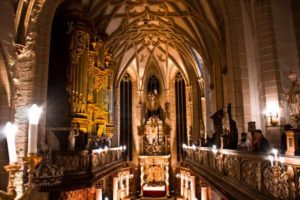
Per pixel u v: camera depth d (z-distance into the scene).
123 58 24.92
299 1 9.48
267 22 9.38
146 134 26.56
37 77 9.30
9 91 7.77
